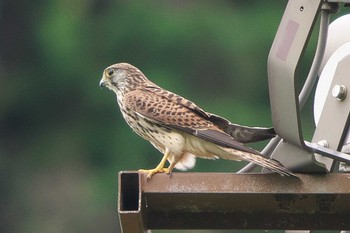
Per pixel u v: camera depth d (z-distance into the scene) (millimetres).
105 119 20172
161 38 19984
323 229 7203
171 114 8031
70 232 18828
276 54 6906
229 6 19875
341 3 8109
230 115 19000
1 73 21000
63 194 19422
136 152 19484
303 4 6855
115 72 8695
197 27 19797
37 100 20625
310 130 16500
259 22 19594
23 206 19406
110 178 19406
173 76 19594
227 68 19438
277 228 7199
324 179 6930
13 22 21328
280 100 6906
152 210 7117
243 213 7148
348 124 7617
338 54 7820
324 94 7820
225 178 6949
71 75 20641
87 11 20828
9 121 20641
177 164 8031
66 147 20172
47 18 21250
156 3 20266
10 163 20078
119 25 20469
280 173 6906
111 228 18797
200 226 7188
